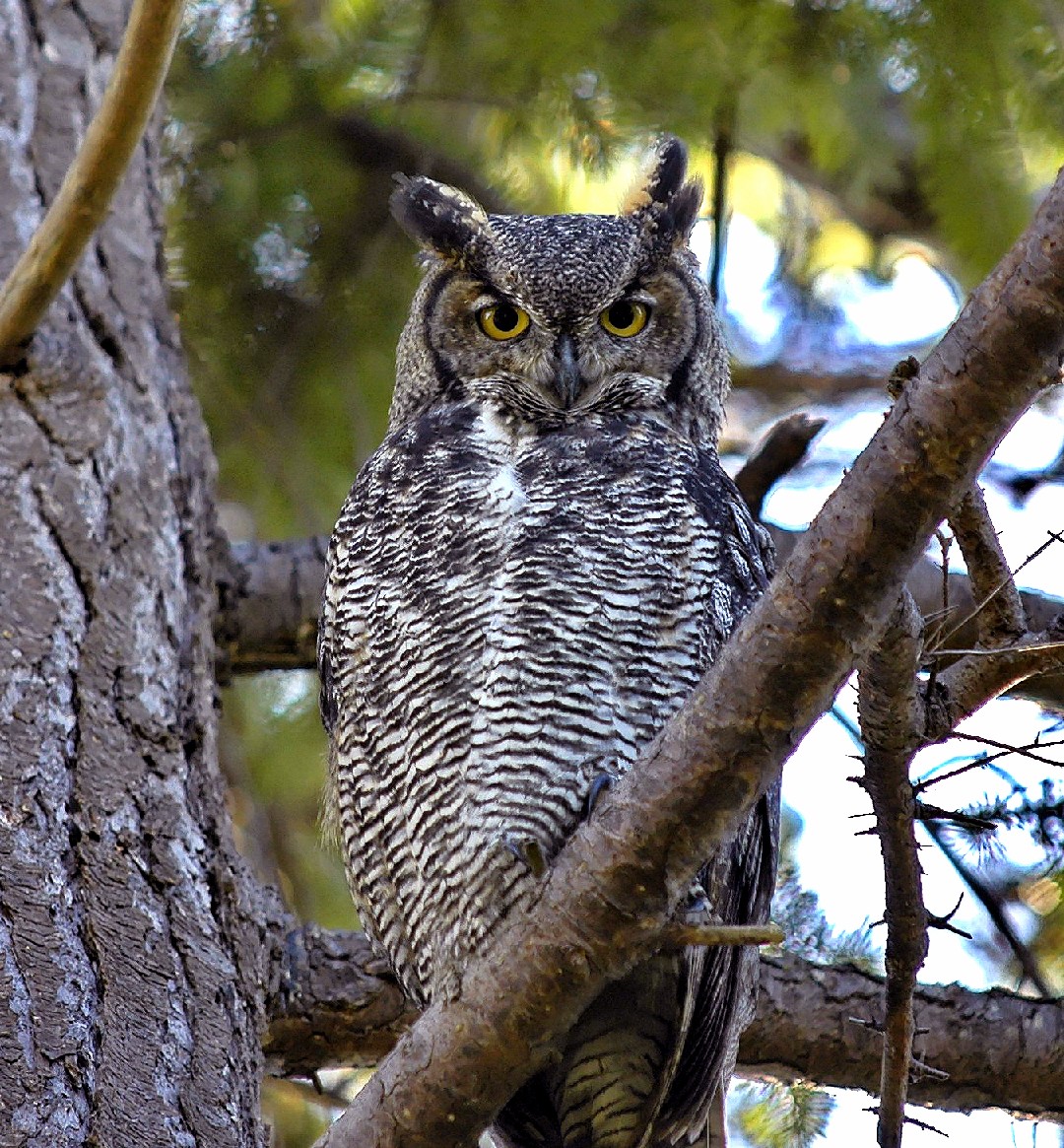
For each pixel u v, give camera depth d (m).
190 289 12.48
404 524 8.60
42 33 11.51
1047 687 10.25
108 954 7.40
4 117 10.91
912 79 11.66
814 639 5.91
